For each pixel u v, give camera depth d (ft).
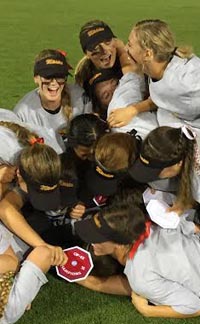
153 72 11.89
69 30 36.86
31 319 11.09
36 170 10.52
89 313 11.27
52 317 11.16
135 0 49.73
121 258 11.19
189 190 11.17
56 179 10.65
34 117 13.92
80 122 12.10
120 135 11.32
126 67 14.65
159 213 11.27
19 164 10.79
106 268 11.77
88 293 11.80
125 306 11.44
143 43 11.60
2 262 10.88
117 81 14.66
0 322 10.36
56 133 13.66
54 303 11.52
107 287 11.68
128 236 10.78
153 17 42.09
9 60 28.96
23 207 12.44
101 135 11.80
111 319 11.10
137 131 12.41
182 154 10.79
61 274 11.43
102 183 11.42
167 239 11.12
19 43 33.04
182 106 11.80
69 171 11.79
